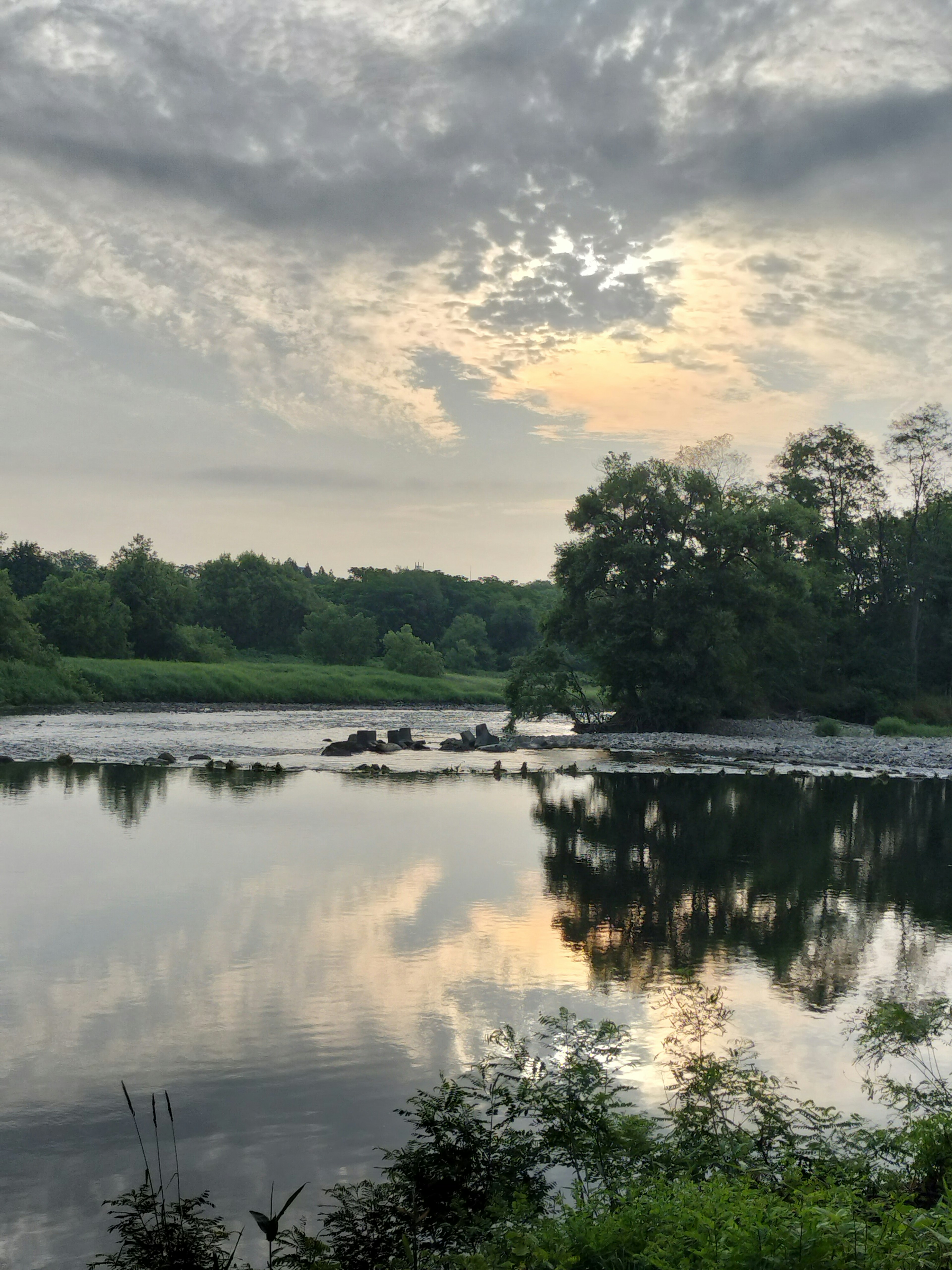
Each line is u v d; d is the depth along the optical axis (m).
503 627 188.62
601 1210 6.58
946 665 85.62
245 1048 11.45
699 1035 11.10
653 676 62.62
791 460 90.38
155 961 14.66
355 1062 11.07
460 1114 8.70
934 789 39.47
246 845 23.62
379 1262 6.80
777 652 73.31
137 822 26.59
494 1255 6.16
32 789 32.62
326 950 15.33
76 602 110.19
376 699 103.94
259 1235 7.62
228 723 67.56
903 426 87.12
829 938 16.84
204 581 169.00
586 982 14.06
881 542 88.75
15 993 13.27
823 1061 11.12
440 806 31.36
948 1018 10.95
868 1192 7.12
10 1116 9.80
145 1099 10.13
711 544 61.16
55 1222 7.95
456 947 15.71
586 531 64.06
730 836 27.47
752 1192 6.13
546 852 24.16
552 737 60.19
